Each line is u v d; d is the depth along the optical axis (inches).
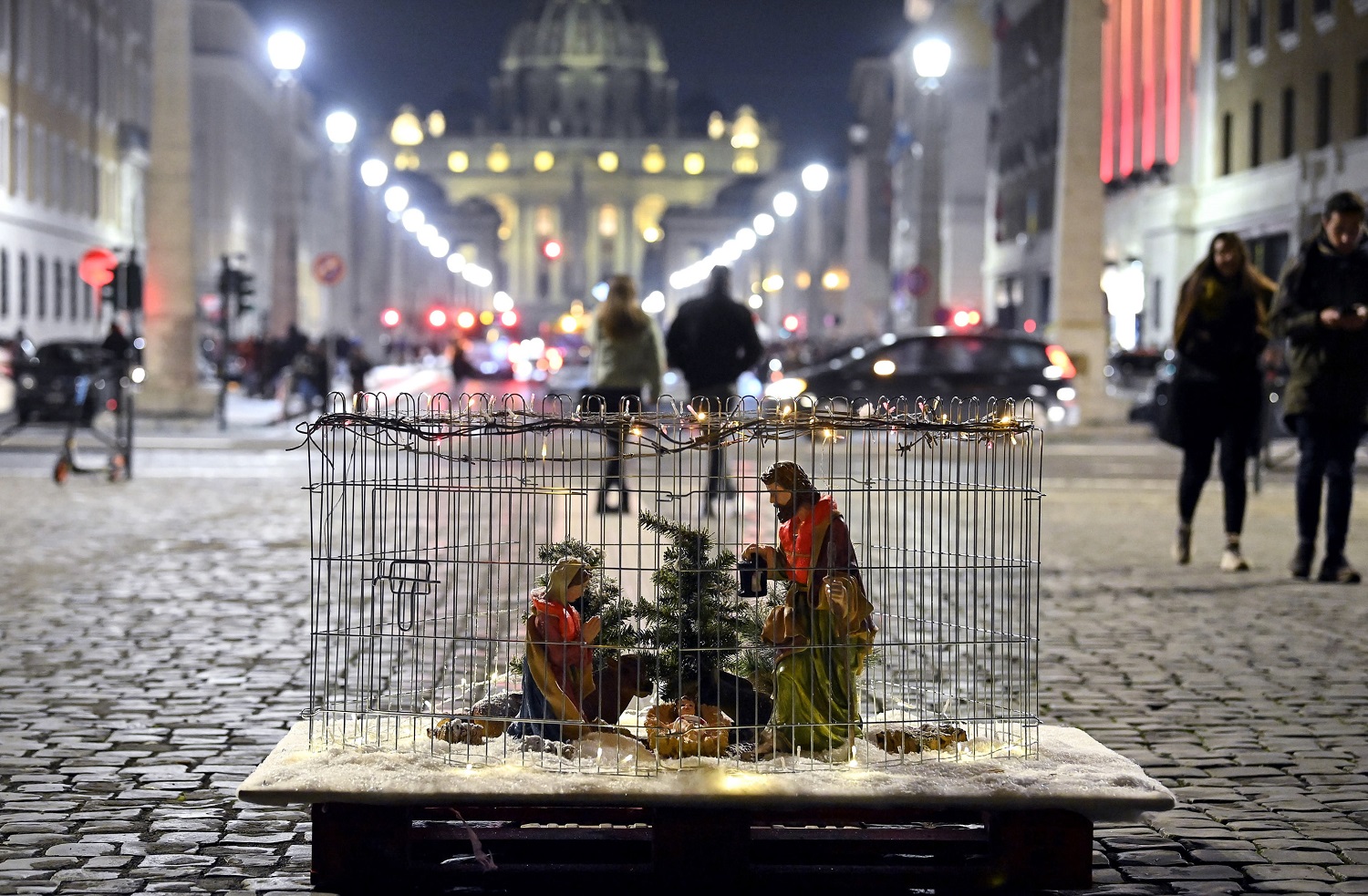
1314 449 552.7
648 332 770.2
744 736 250.8
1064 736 256.4
